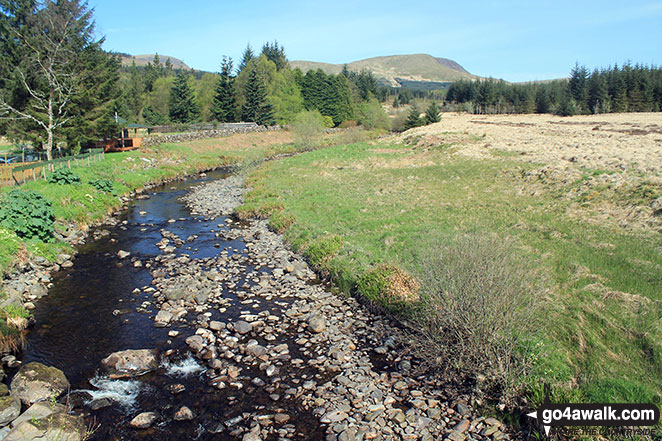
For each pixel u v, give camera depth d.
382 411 8.52
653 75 87.00
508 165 32.25
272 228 22.77
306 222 21.80
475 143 44.50
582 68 94.69
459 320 9.23
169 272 16.53
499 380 8.73
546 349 9.29
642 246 14.62
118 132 43.16
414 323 11.38
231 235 21.77
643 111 82.38
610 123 57.75
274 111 81.25
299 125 63.25
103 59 39.84
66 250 18.17
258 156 45.88
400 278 13.02
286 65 112.38
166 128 59.78
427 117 77.19
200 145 54.38
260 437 7.86
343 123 96.81
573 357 9.19
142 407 8.77
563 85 104.19
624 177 21.64
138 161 39.84
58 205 21.97
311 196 28.25
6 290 13.22
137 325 12.31
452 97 126.94
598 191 21.03
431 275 10.08
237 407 8.76
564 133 48.25
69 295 14.32
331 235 18.97
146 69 99.31
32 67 32.97
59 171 25.28
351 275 14.72
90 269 16.80
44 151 37.91
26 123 33.66
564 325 10.12
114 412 8.59
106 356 10.62
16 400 8.42
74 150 38.75
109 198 27.30
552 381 8.41
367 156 46.22
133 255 18.59
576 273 12.86
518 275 9.41
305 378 9.73
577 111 84.12
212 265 17.45
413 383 9.41
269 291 14.79
